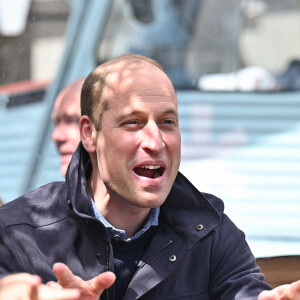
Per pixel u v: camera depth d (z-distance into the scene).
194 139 13.73
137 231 5.63
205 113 13.91
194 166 13.48
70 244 5.50
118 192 5.38
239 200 12.95
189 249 5.61
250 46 14.02
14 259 5.47
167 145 5.34
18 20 13.74
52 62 13.80
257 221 12.37
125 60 5.52
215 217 5.69
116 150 5.33
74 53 13.80
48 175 13.36
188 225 5.65
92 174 5.69
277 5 13.98
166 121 5.40
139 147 5.29
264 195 12.88
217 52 13.97
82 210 5.51
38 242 5.52
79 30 13.83
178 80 13.98
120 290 5.53
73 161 5.61
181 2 13.86
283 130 13.80
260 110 13.85
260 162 13.48
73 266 5.46
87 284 4.63
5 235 5.49
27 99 13.63
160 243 5.59
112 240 5.53
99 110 5.43
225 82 14.02
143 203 5.31
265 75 13.99
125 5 13.85
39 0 13.73
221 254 5.74
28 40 13.78
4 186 13.34
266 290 5.55
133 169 5.35
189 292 5.64
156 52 13.88
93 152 5.58
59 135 9.12
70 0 13.83
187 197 5.71
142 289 5.46
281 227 12.27
